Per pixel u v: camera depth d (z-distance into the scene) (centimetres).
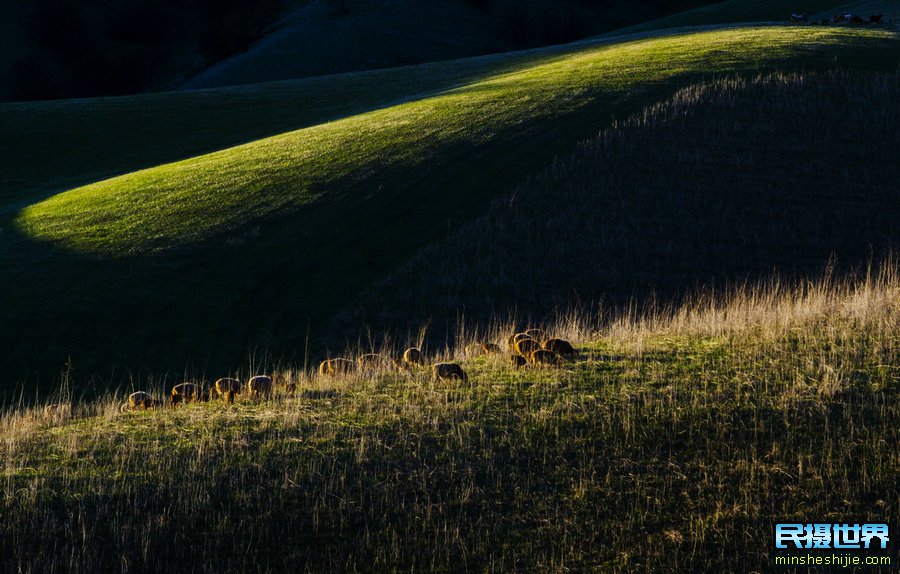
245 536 3012
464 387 4294
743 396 3934
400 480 3319
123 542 2967
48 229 11519
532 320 8631
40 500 3186
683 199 11306
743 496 3191
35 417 4547
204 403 4441
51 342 8175
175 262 10081
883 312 5031
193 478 3331
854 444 3466
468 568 2872
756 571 2838
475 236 10494
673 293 9206
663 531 3027
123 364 7788
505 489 3259
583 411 3844
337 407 4100
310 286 9462
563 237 10456
